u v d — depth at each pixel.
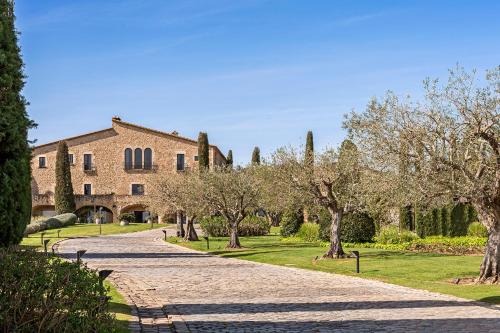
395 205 29.31
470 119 16.98
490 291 16.25
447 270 21.45
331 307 14.09
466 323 11.76
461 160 17.75
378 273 21.34
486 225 18.31
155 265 26.25
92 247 38.72
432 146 17.73
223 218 52.12
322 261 26.73
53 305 7.62
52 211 78.94
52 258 9.17
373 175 22.03
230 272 22.97
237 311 13.62
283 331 11.21
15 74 12.34
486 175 18.14
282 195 31.09
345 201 28.20
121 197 78.00
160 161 78.31
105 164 78.38
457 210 36.88
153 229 64.56
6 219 12.04
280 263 26.72
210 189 37.00
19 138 12.20
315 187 28.25
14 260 8.27
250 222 53.19
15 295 7.57
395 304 14.45
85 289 8.12
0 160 12.19
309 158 28.59
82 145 78.38
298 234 44.75
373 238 36.59
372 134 19.11
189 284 18.98
